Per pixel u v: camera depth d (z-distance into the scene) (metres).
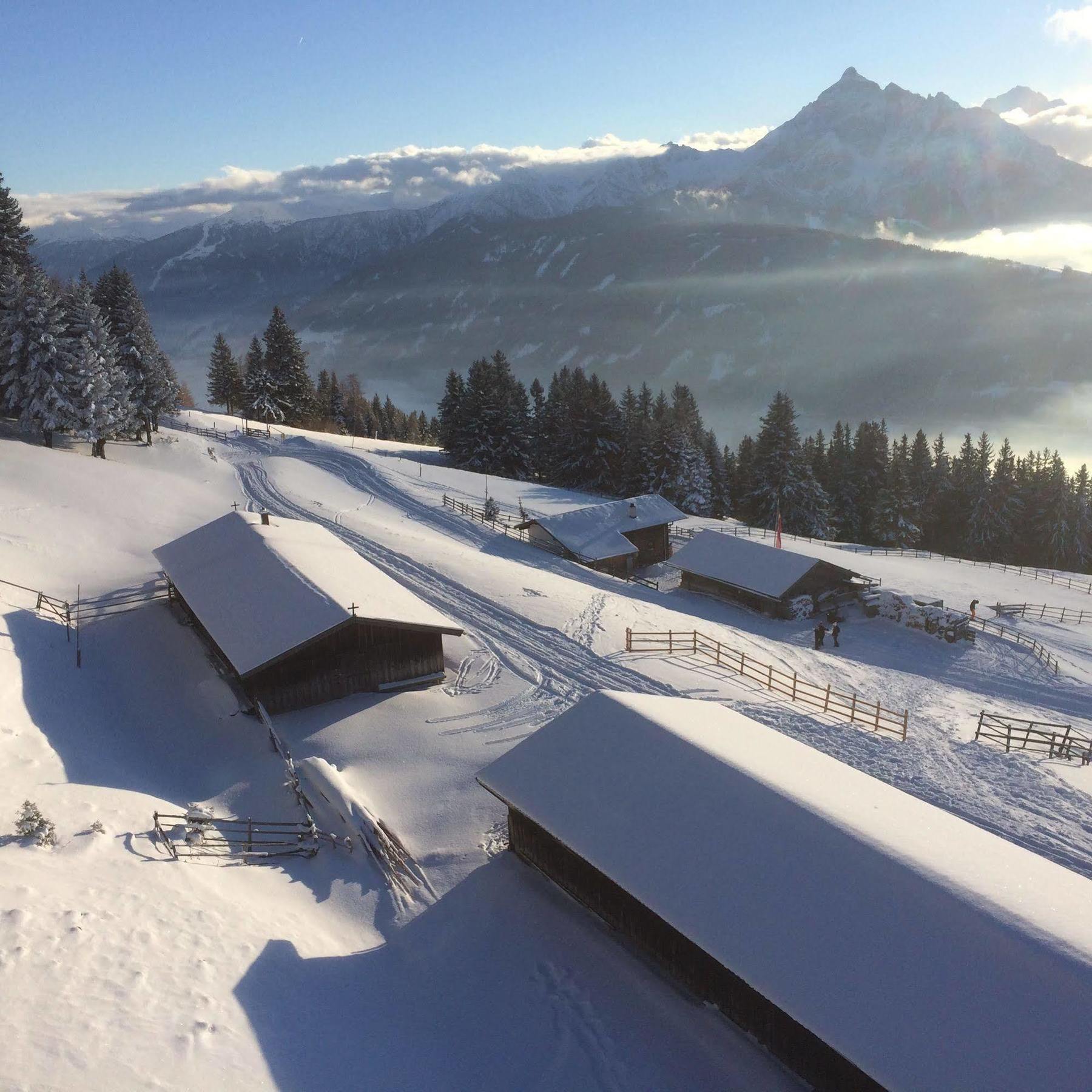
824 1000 11.92
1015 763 24.33
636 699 20.03
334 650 26.44
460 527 56.59
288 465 67.81
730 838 14.94
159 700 26.91
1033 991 11.06
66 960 12.10
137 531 45.28
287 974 14.23
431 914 17.31
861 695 31.22
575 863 17.16
